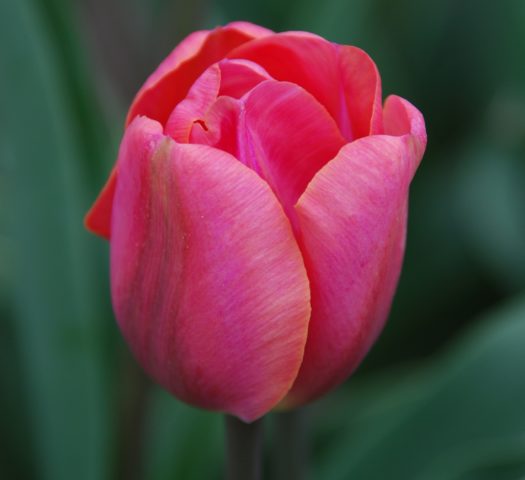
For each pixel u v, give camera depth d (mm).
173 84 320
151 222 298
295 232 305
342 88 313
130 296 310
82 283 415
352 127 315
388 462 400
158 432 430
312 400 316
